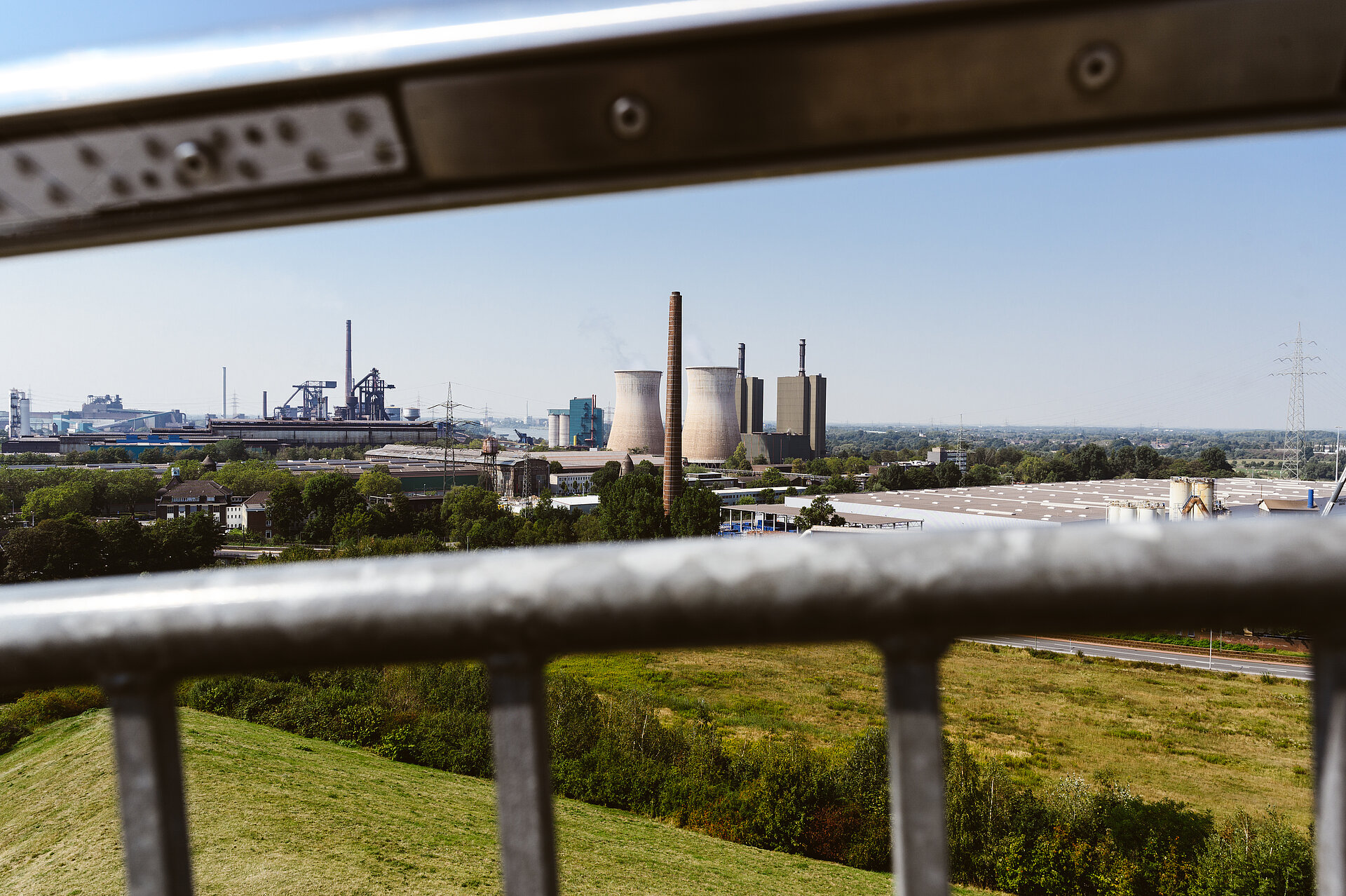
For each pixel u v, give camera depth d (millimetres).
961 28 3947
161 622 2826
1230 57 3939
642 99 4172
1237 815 147750
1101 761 199500
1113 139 4215
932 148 4172
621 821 168875
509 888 2859
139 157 4293
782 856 157000
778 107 4117
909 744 2619
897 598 2480
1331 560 2332
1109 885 136125
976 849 146375
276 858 130750
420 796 170625
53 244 4500
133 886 3000
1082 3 3949
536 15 3992
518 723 2789
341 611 2748
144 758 2969
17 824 143625
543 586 2672
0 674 2963
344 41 4070
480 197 4418
